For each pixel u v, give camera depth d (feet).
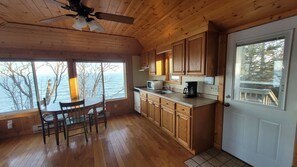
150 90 12.32
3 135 9.80
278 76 5.25
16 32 8.71
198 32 7.30
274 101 5.43
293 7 4.64
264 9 5.11
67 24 8.75
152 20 8.33
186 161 6.86
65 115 9.35
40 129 10.81
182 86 10.57
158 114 10.32
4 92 10.34
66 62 11.78
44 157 7.45
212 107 7.72
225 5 5.62
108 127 11.22
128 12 7.23
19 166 6.79
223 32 7.03
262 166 5.96
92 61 12.71
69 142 8.98
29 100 10.99
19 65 10.52
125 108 14.79
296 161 4.91
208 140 7.82
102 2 6.23
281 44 5.09
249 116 6.28
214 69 7.37
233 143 7.09
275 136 5.46
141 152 7.72
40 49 10.51
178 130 8.23
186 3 6.35
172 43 9.42
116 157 7.32
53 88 12.02
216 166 6.45
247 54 6.22
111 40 11.82
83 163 6.91
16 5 6.39
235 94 6.82
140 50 14.49
